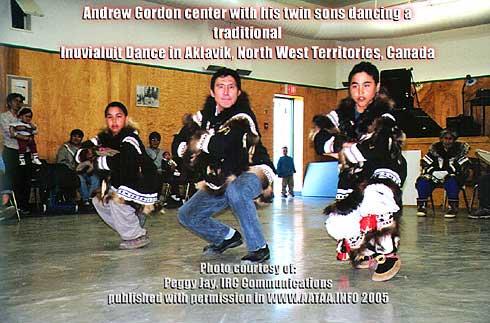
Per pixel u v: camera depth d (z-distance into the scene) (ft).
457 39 40.22
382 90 9.45
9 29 29.45
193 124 10.89
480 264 11.02
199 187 11.00
